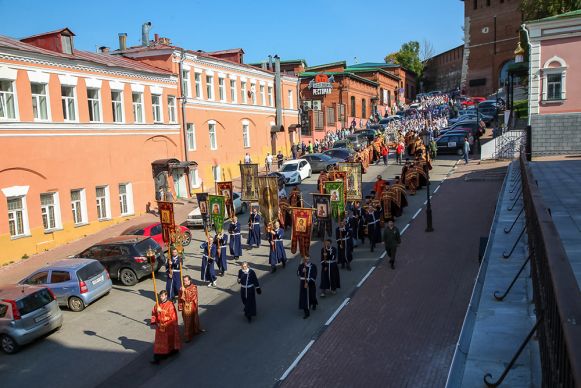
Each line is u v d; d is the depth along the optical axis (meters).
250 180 27.09
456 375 7.18
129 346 13.35
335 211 22.22
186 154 35.50
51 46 26.23
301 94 62.41
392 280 16.44
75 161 26.58
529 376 6.96
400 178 29.36
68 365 12.49
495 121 50.56
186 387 10.92
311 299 14.24
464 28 76.94
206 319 14.60
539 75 28.36
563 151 28.53
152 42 37.56
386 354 11.57
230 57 43.41
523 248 13.17
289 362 11.62
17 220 23.61
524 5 39.66
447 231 21.64
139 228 22.05
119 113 30.05
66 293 16.14
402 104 87.06
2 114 22.88
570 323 4.00
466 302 14.13
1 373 12.33
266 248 22.31
